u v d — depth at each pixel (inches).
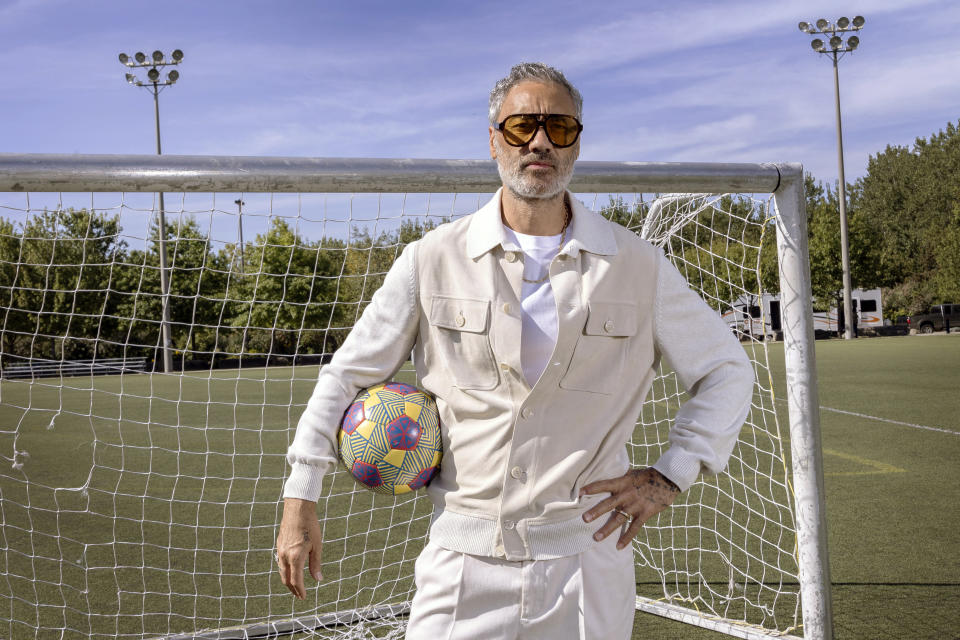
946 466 231.3
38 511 200.5
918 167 2103.8
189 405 454.9
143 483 237.3
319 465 63.2
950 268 1592.0
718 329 66.4
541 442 60.8
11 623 122.3
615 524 60.7
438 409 65.8
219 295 631.8
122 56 1030.4
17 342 737.0
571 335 60.6
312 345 475.2
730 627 118.2
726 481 219.9
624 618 63.3
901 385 442.9
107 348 757.3
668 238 159.6
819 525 104.9
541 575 59.9
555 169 60.2
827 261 1491.1
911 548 153.3
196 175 93.8
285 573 61.7
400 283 64.7
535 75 61.0
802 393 105.9
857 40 1201.4
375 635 119.6
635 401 66.1
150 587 140.0
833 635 110.0
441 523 63.6
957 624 116.5
